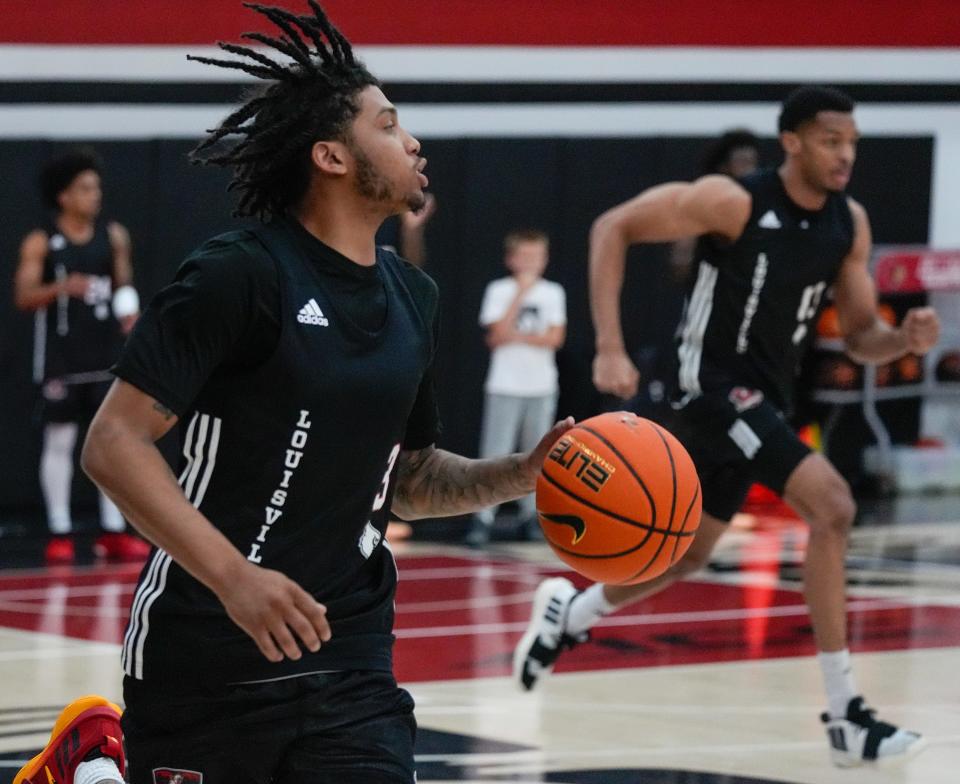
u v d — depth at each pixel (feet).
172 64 51.88
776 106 56.44
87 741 16.69
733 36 56.03
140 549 44.93
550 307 47.50
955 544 47.09
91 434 11.98
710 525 25.39
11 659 29.99
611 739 24.41
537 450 14.43
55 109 51.88
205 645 12.67
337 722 12.87
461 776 21.99
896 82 56.90
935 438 61.46
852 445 59.36
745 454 24.31
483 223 55.01
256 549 12.65
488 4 54.39
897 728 22.82
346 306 12.75
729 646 32.30
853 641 32.78
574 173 55.57
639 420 14.57
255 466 12.54
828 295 25.36
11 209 51.11
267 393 12.43
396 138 13.08
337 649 12.97
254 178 13.16
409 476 14.80
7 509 52.34
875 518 52.90
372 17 53.42
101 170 48.47
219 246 12.50
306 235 12.86
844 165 23.97
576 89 55.36
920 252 55.88
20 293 44.01
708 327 24.94
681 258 38.81
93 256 44.52
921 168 58.95
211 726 12.86
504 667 29.89
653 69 55.77
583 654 31.45
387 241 44.52
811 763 23.20
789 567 42.88
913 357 57.77
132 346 12.07
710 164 34.32
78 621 34.30
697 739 24.50
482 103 54.70
